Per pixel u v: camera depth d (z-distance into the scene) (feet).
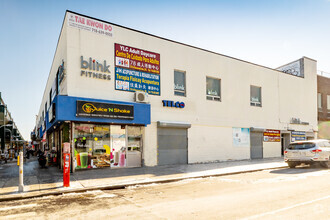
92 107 40.22
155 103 49.78
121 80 45.78
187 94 54.65
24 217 17.94
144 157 47.62
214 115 58.80
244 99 65.41
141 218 16.99
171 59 53.11
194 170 42.45
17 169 46.80
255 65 69.10
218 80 61.36
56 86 53.57
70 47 41.01
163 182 32.68
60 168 46.19
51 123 46.96
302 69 83.35
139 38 48.88
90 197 24.39
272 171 42.65
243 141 63.98
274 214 17.28
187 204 20.72
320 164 45.62
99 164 42.80
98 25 44.21
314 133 84.07
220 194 24.57
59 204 21.70
